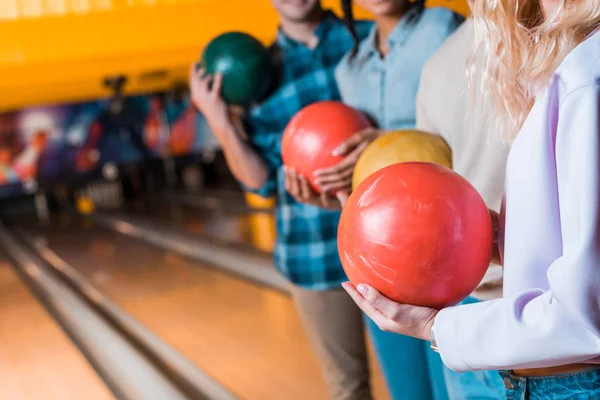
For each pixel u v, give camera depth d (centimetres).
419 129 148
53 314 460
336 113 158
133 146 864
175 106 870
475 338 83
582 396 83
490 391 125
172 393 307
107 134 849
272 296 442
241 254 538
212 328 394
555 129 79
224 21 379
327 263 197
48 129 817
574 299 72
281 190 204
